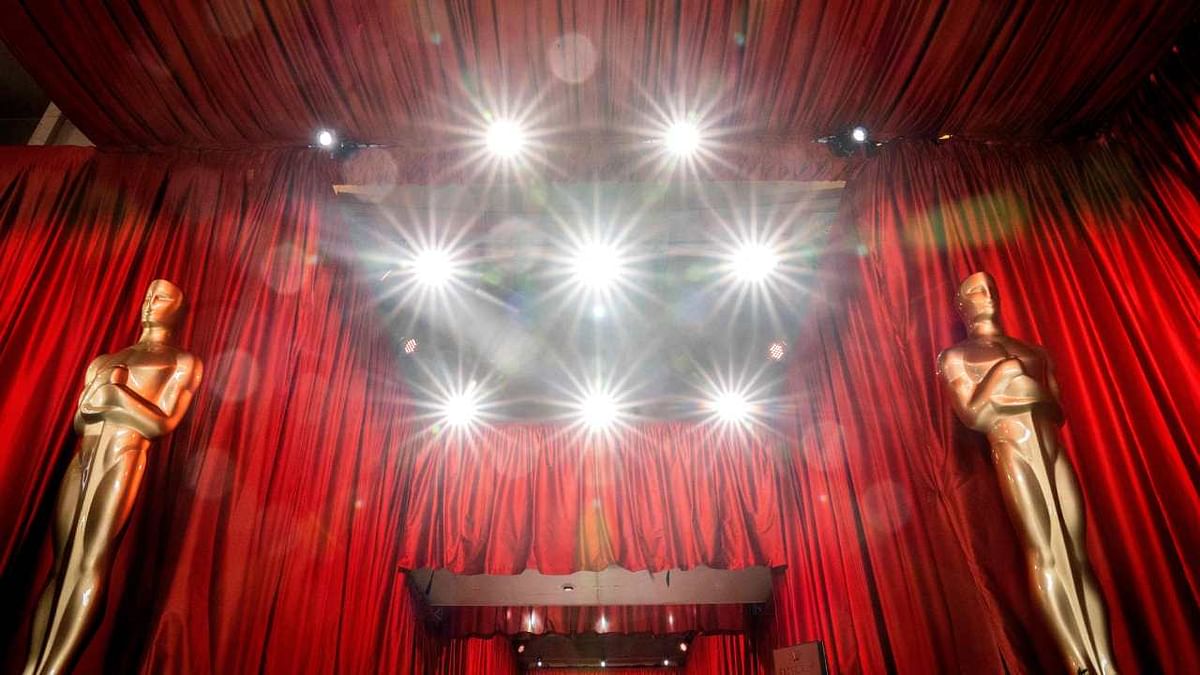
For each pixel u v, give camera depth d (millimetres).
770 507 5484
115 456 2432
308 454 3670
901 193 3637
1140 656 2438
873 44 3256
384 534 4938
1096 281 3207
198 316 3229
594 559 5473
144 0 2980
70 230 3344
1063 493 2480
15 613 2434
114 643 2504
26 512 2572
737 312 5586
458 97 3516
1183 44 3146
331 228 3961
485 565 5430
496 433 5926
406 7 3051
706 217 4293
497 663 10773
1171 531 2594
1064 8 3043
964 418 2734
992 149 3709
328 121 3645
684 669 12461
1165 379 2852
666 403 6059
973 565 2857
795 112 3646
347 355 4336
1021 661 2611
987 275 3014
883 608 3650
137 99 3414
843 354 4316
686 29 3201
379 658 4871
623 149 3805
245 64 3287
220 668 2605
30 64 3195
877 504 3797
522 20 3131
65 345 2988
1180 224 3020
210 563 2688
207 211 3541
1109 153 3521
